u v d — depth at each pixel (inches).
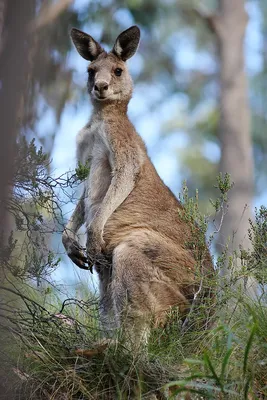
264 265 404.2
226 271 422.0
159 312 416.8
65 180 398.9
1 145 300.5
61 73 856.9
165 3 1216.2
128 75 500.1
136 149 475.8
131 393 347.9
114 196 459.8
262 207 437.7
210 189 1512.1
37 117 613.0
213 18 1302.9
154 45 1481.3
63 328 385.1
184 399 339.3
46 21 768.9
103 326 412.8
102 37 1026.7
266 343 344.8
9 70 322.0
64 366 359.9
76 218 490.0
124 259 426.0
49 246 474.9
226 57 1300.4
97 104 491.5
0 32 371.9
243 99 1305.4
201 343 372.5
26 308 405.7
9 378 346.9
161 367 354.9
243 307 382.3
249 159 1288.1
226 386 320.2
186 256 438.0
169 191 480.1
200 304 406.3
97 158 482.9
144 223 456.1
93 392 350.3
